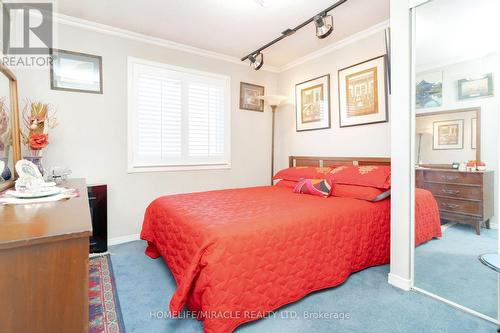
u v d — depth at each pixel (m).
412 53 1.88
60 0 2.36
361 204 2.24
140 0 2.38
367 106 2.92
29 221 0.89
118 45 2.95
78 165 2.78
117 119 2.97
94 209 2.67
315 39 3.16
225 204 2.22
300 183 2.85
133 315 1.66
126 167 3.03
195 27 2.87
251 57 3.53
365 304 1.76
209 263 1.39
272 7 2.48
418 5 1.82
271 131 4.22
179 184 3.40
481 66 1.62
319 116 3.53
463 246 1.75
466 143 1.71
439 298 1.80
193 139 3.49
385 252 2.32
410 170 1.91
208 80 3.57
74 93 2.74
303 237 1.76
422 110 1.88
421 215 1.92
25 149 2.34
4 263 0.71
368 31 2.90
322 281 1.85
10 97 1.91
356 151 3.07
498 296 1.55
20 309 0.74
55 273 0.78
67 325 0.79
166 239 2.09
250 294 1.50
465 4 1.67
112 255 2.66
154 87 3.19
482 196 1.64
